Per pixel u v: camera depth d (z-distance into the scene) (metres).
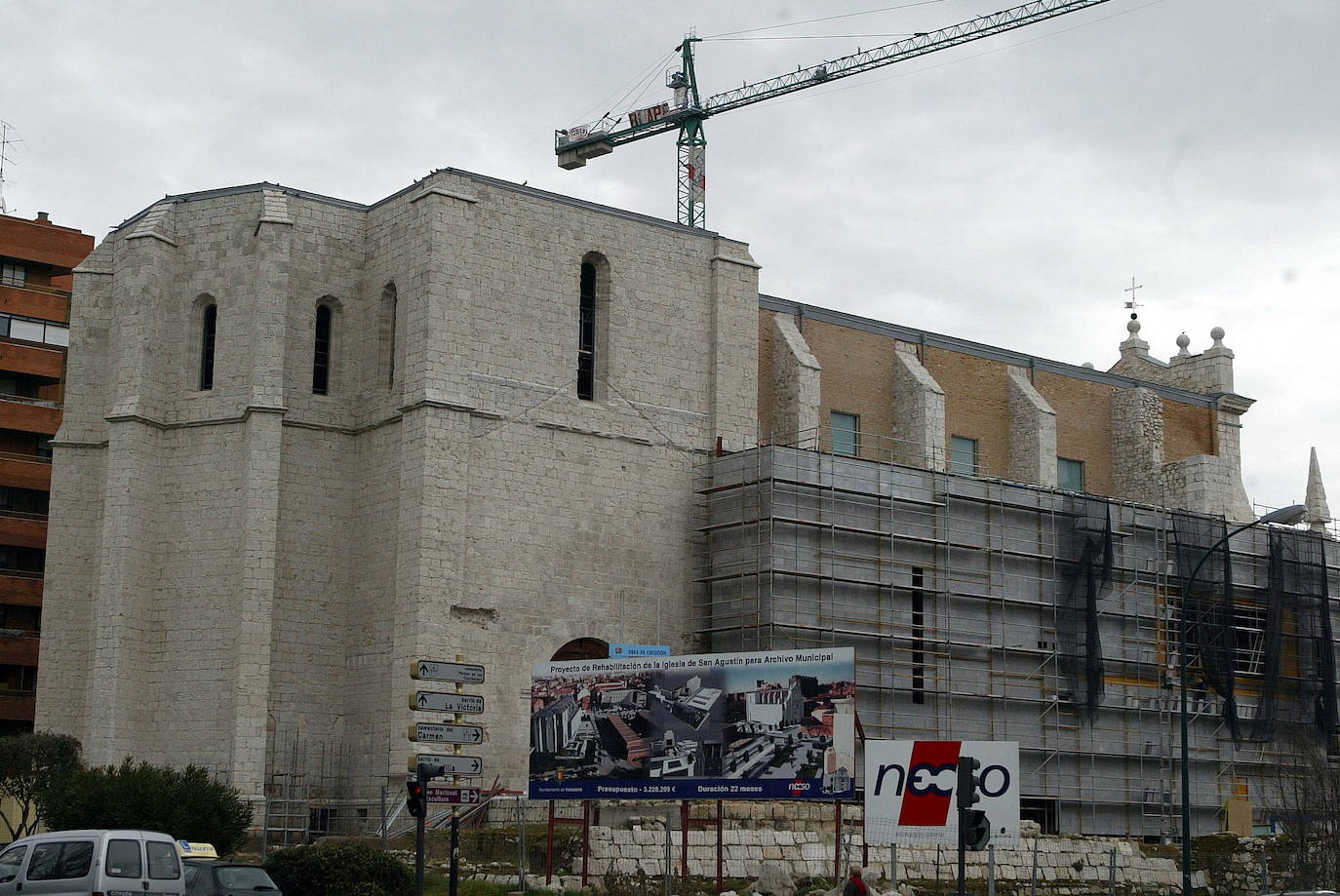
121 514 62.25
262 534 60.94
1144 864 57.91
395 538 61.28
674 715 47.03
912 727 66.00
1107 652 72.31
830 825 55.12
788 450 64.88
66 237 98.94
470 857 50.91
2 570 92.06
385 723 60.31
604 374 65.94
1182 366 92.75
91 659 62.44
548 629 62.16
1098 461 85.00
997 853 54.09
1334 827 60.19
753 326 69.69
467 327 62.16
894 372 77.12
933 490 68.62
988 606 69.00
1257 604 78.12
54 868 35.03
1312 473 91.31
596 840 48.97
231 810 50.66
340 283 65.06
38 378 96.62
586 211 66.19
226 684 60.78
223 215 64.88
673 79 134.12
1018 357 82.50
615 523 64.62
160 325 64.38
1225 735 75.06
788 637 63.94
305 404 63.69
